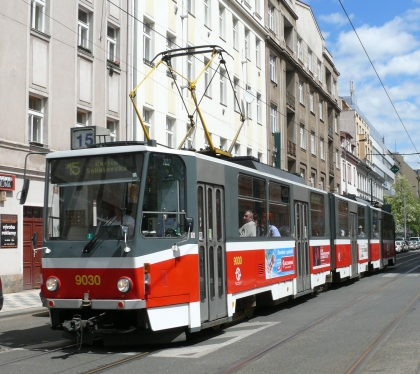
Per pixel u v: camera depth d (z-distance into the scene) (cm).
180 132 2858
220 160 1151
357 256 2470
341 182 6200
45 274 984
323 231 1936
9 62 1900
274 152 4081
